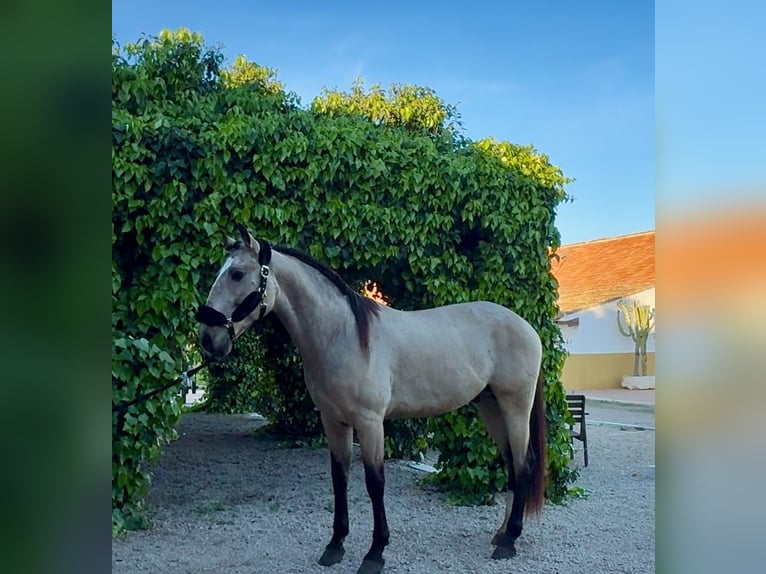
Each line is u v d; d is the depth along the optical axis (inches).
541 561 147.3
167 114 164.7
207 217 155.6
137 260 160.2
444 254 187.8
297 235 167.0
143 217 152.6
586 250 962.7
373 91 400.8
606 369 759.7
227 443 320.2
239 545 157.4
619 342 766.5
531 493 155.2
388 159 178.4
